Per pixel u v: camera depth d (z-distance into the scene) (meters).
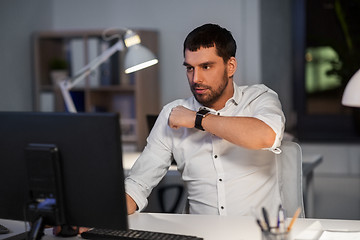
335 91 6.03
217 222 1.74
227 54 1.91
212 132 1.82
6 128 1.42
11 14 4.67
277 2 5.60
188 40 1.89
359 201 4.66
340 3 5.89
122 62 4.68
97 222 1.38
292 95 6.24
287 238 1.26
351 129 6.04
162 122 2.13
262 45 4.99
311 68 6.09
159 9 5.02
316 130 6.12
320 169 5.67
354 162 5.56
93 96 4.86
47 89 4.86
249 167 2.00
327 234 1.61
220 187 2.01
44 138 1.38
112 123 1.32
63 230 1.62
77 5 5.20
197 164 2.05
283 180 2.02
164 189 3.26
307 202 3.43
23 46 4.84
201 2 4.95
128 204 1.90
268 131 1.77
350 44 5.88
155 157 2.10
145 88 4.71
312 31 6.05
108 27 5.14
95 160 1.34
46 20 5.14
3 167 1.44
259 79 4.92
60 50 5.05
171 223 1.74
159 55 5.02
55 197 1.38
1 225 1.71
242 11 4.89
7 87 4.62
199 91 1.92
